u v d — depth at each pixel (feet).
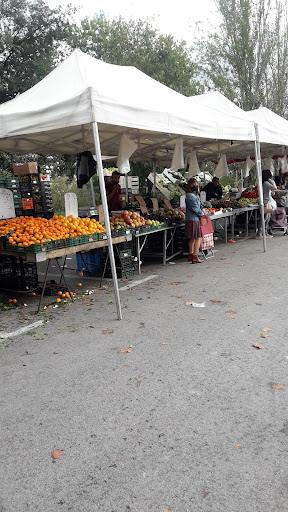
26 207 29.58
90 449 9.37
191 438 9.55
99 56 64.03
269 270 26.48
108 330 16.89
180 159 29.58
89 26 63.67
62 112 17.49
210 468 8.55
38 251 18.07
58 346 15.48
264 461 8.68
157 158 44.78
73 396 11.73
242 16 68.18
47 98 20.33
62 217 21.33
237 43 68.90
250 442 9.31
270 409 10.59
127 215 26.22
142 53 66.80
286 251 32.96
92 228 21.33
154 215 31.35
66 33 56.95
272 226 43.47
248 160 47.42
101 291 23.41
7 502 7.97
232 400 11.09
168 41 66.49
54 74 22.11
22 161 54.39
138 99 20.74
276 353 13.91
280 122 43.75
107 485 8.25
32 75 54.85
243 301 20.02
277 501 7.61
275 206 41.24
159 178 47.37
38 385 12.50
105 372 13.11
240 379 12.23
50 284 23.36
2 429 10.36
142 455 9.06
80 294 22.91
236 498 7.73
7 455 9.35
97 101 16.93
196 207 29.27
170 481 8.25
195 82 70.74
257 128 32.01
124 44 66.80
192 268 28.73
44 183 31.40
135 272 28.30
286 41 70.90
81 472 8.66
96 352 14.71
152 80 26.50
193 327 16.76
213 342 15.10
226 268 27.96
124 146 23.88
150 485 8.18
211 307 19.31
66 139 29.94
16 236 18.86
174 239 33.83
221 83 70.85
